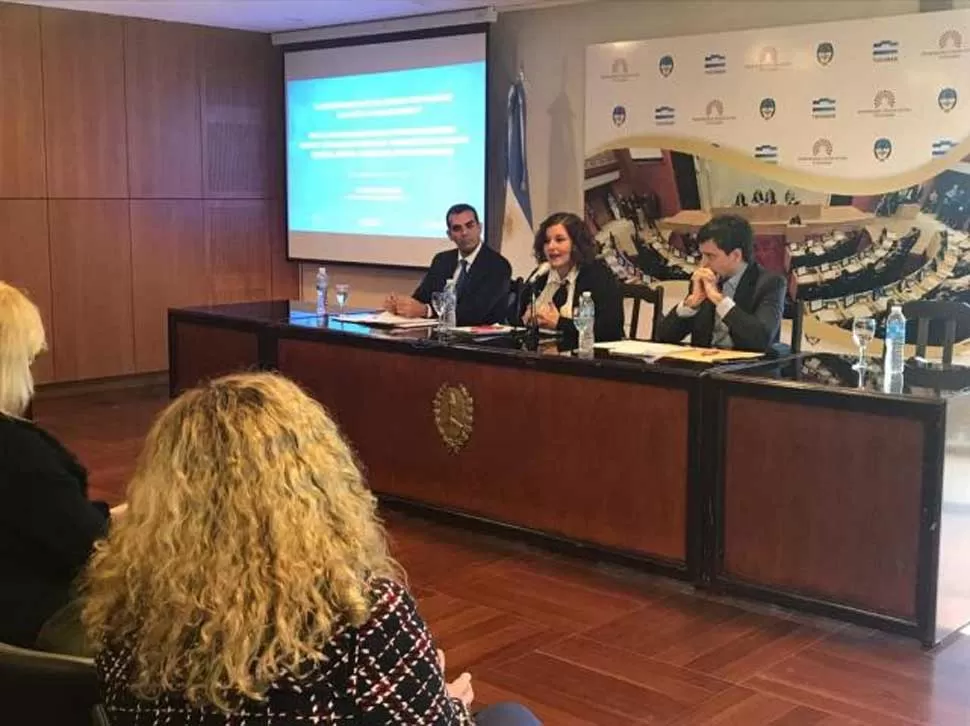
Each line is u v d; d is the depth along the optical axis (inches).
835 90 230.2
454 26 288.4
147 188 304.8
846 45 227.5
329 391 190.1
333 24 311.0
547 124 280.7
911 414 123.3
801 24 233.8
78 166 290.0
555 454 157.6
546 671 122.8
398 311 205.8
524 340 171.8
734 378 137.3
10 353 82.7
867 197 228.7
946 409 121.6
